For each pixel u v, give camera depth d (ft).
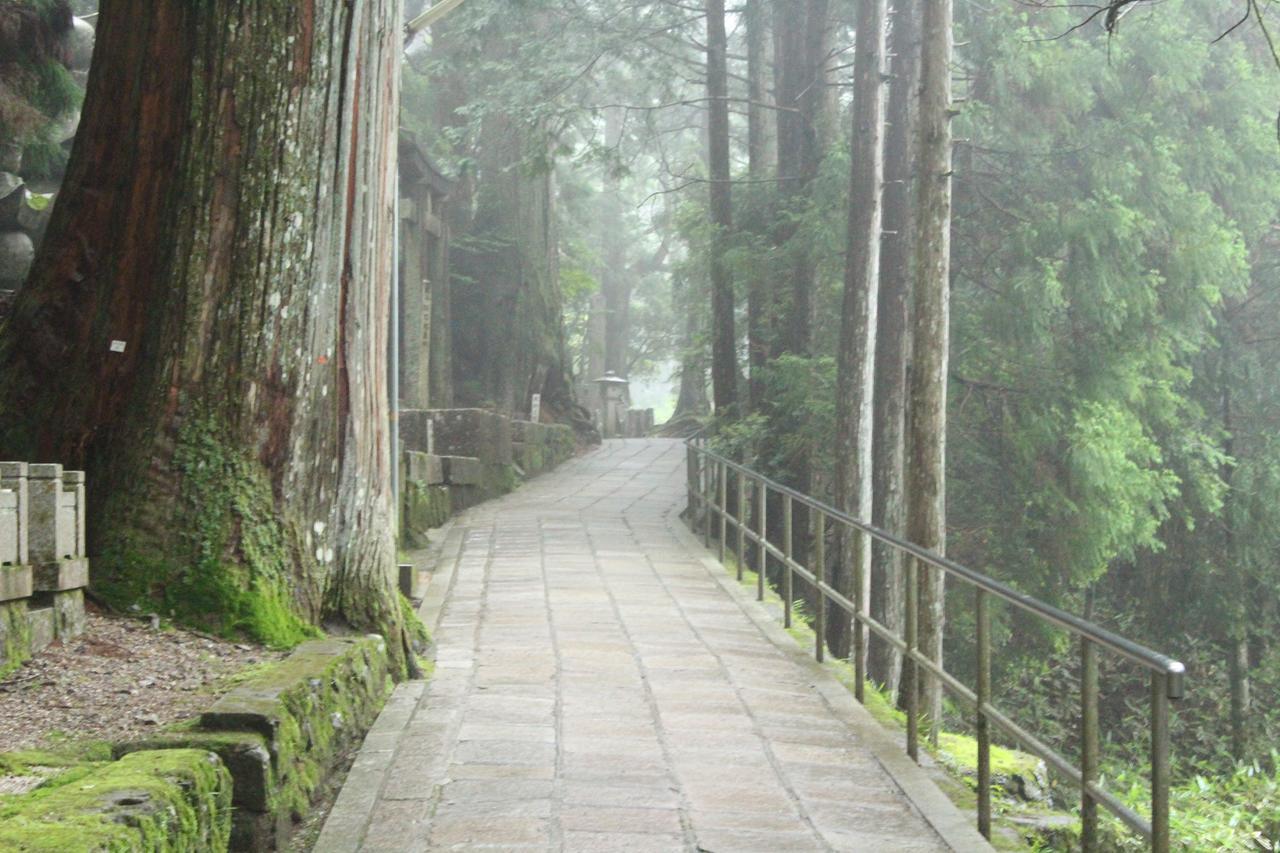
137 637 21.01
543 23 82.07
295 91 23.26
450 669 26.30
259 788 15.74
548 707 23.54
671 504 61.16
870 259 51.62
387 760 19.94
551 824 17.39
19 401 23.09
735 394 71.41
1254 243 68.18
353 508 24.43
